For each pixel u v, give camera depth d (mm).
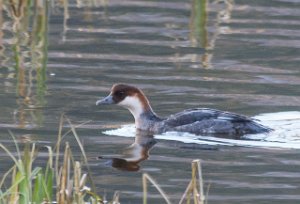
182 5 26344
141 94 17328
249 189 13711
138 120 17312
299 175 14383
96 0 26703
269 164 14969
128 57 21281
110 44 22266
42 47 21906
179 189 13664
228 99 18562
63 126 16719
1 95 18359
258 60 21250
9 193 11672
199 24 24047
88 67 20453
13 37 22609
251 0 26938
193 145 16234
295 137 16656
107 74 20031
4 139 15805
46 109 17641
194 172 11828
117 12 25312
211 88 19219
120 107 18516
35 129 16406
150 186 13828
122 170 14586
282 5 26391
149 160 15188
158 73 20125
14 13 24406
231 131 16984
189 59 21219
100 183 13922
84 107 17906
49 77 19688
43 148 15406
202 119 17172
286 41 22672
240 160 15234
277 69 20594
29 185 11766
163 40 22688
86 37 22828
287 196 13391
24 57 21062
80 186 12125
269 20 24625
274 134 16797
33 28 23359
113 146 15922
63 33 23094
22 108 17625
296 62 21094
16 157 14852
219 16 24969
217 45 22328
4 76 19656
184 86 19328
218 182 14023
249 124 17016
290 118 17562
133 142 16250
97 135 16469
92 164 14875
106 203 12820
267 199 13266
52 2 25656
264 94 18891
